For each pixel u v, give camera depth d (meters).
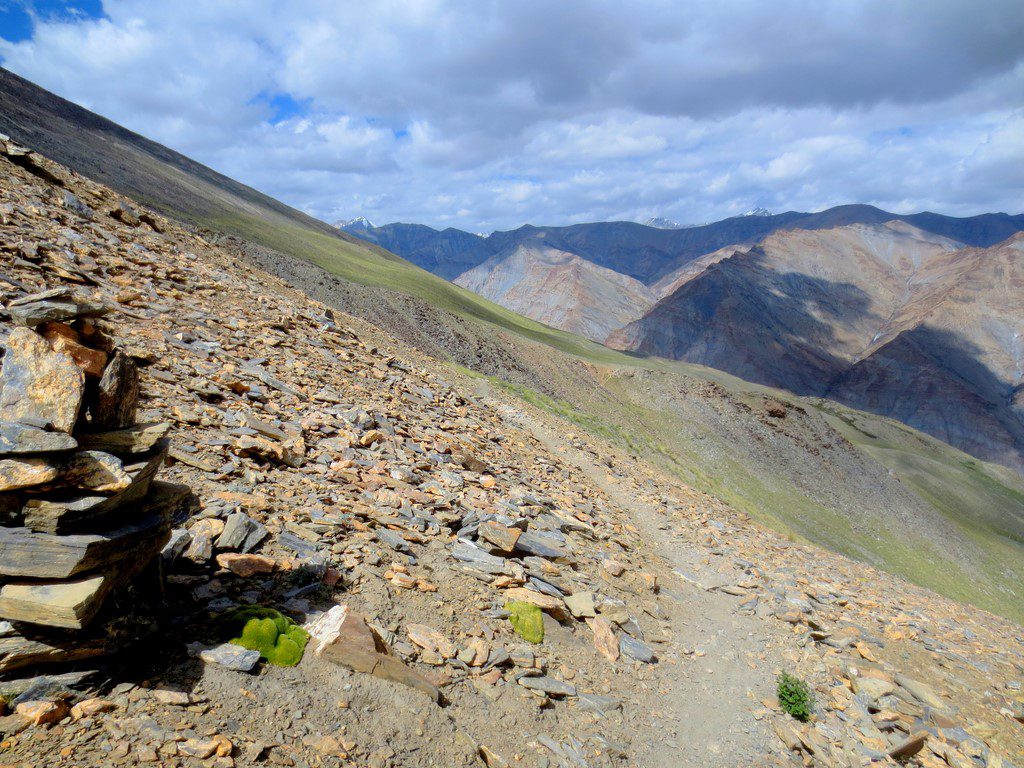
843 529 147.25
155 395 12.68
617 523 20.38
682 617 14.62
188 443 11.30
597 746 8.35
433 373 34.69
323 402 17.73
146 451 6.18
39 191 24.03
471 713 7.73
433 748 6.66
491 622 10.12
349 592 8.84
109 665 5.70
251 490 10.61
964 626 18.94
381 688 7.10
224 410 13.61
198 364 15.61
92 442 5.68
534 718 8.33
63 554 5.16
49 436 5.13
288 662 6.78
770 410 187.38
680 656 12.42
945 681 13.38
